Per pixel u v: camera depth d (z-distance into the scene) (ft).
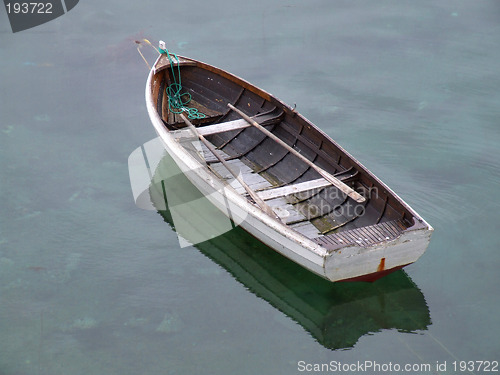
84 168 40.81
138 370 27.48
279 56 51.83
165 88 43.83
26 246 34.81
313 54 52.11
